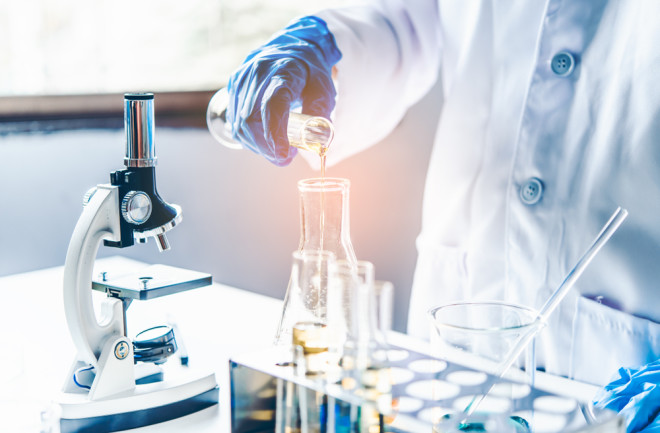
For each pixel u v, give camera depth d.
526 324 0.71
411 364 0.86
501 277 1.41
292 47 1.25
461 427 0.70
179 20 4.50
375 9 1.59
